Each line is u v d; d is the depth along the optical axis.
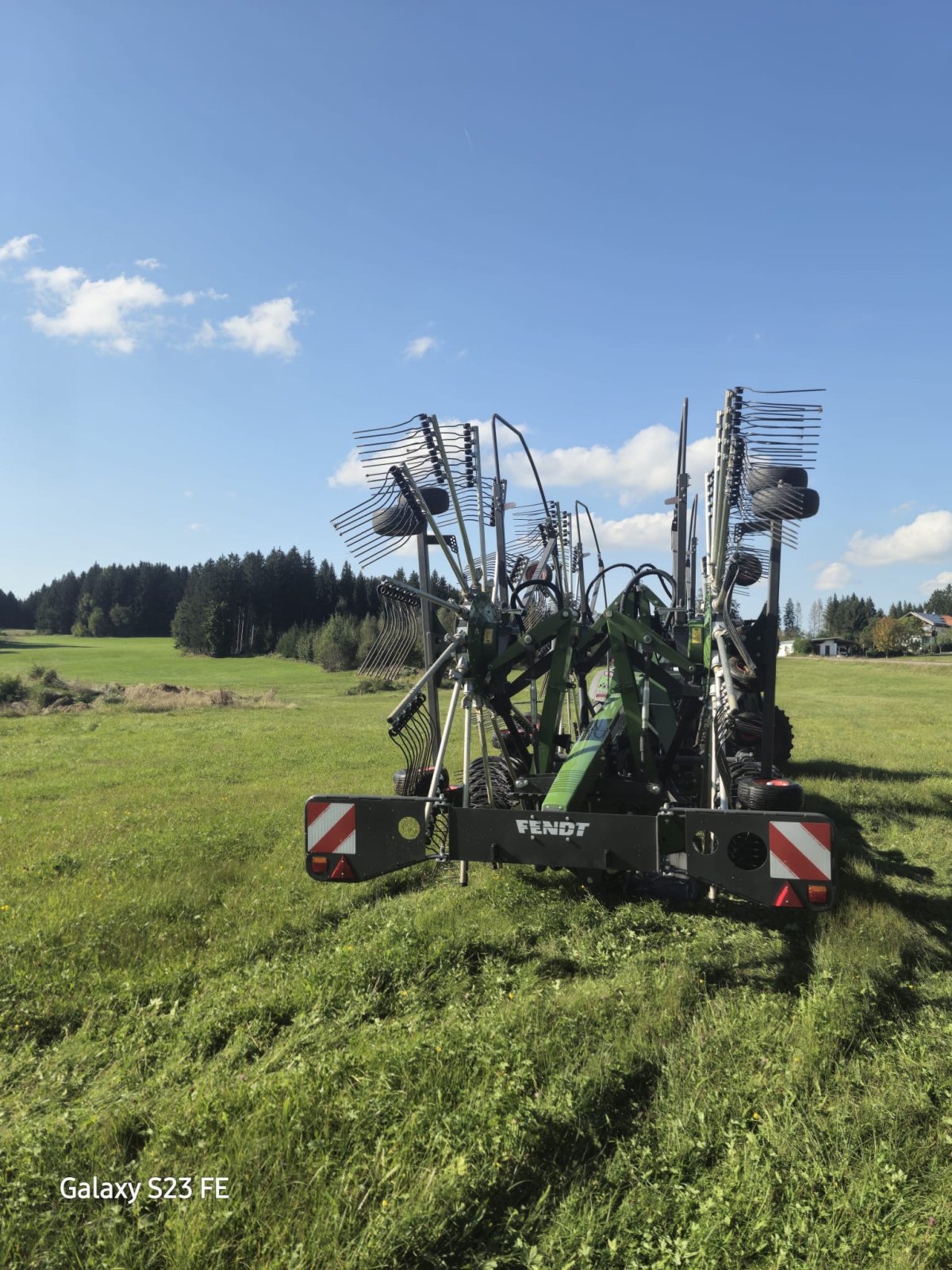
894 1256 2.18
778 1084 3.00
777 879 3.71
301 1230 2.28
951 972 4.11
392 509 4.76
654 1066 3.19
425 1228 2.27
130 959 4.32
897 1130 2.73
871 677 44.69
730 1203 2.39
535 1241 2.32
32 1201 2.38
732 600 5.84
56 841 7.11
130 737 17.38
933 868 6.15
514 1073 2.99
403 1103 2.80
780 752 7.69
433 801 4.16
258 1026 3.49
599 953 4.32
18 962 4.19
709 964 4.15
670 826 3.94
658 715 5.47
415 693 4.53
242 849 6.73
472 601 4.64
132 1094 3.01
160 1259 2.26
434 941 4.40
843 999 3.62
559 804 4.46
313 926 4.80
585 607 6.55
